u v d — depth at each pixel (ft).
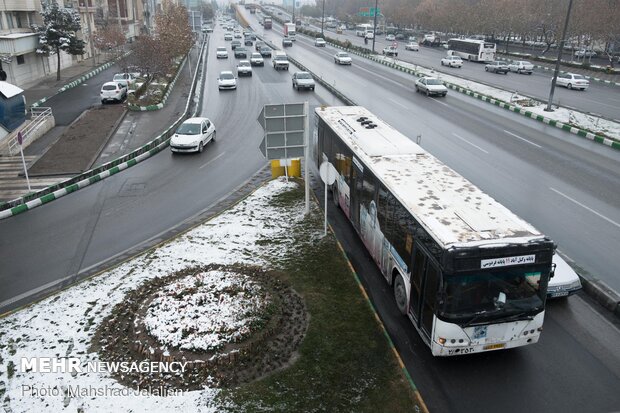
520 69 156.66
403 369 26.89
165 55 120.06
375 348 28.53
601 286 34.53
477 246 24.34
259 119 45.19
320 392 25.16
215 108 100.78
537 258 24.97
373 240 37.37
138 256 40.16
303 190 54.54
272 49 217.15
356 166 41.27
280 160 52.49
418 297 28.43
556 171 60.39
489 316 25.22
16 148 72.33
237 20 506.89
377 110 94.68
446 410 24.63
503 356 28.55
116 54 167.02
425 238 27.02
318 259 38.99
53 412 23.90
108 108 100.99
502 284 25.16
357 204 41.60
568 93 119.65
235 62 177.06
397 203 31.42
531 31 207.82
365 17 410.11
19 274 38.42
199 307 31.55
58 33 128.88
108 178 60.95
